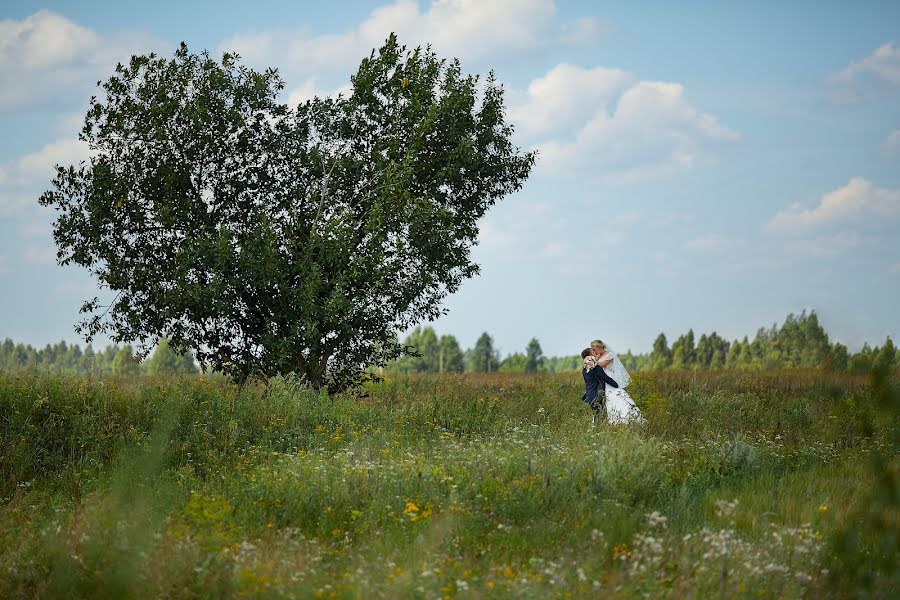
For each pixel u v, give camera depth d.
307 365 38.66
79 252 36.56
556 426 31.78
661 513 18.78
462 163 39.47
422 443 27.41
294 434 29.66
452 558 15.45
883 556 14.27
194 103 37.97
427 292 39.69
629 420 31.67
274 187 40.34
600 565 14.69
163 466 23.94
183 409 29.00
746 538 16.66
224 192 39.31
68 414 28.62
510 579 13.80
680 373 59.28
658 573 14.21
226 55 38.84
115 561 13.82
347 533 17.36
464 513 18.05
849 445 28.75
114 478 21.31
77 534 16.14
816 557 15.18
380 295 38.34
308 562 15.09
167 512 18.23
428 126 38.09
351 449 26.03
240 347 38.59
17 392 29.34
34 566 14.86
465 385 48.94
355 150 40.97
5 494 23.28
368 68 39.94
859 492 20.64
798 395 44.09
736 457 24.58
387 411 34.78
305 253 37.53
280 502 19.55
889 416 12.55
